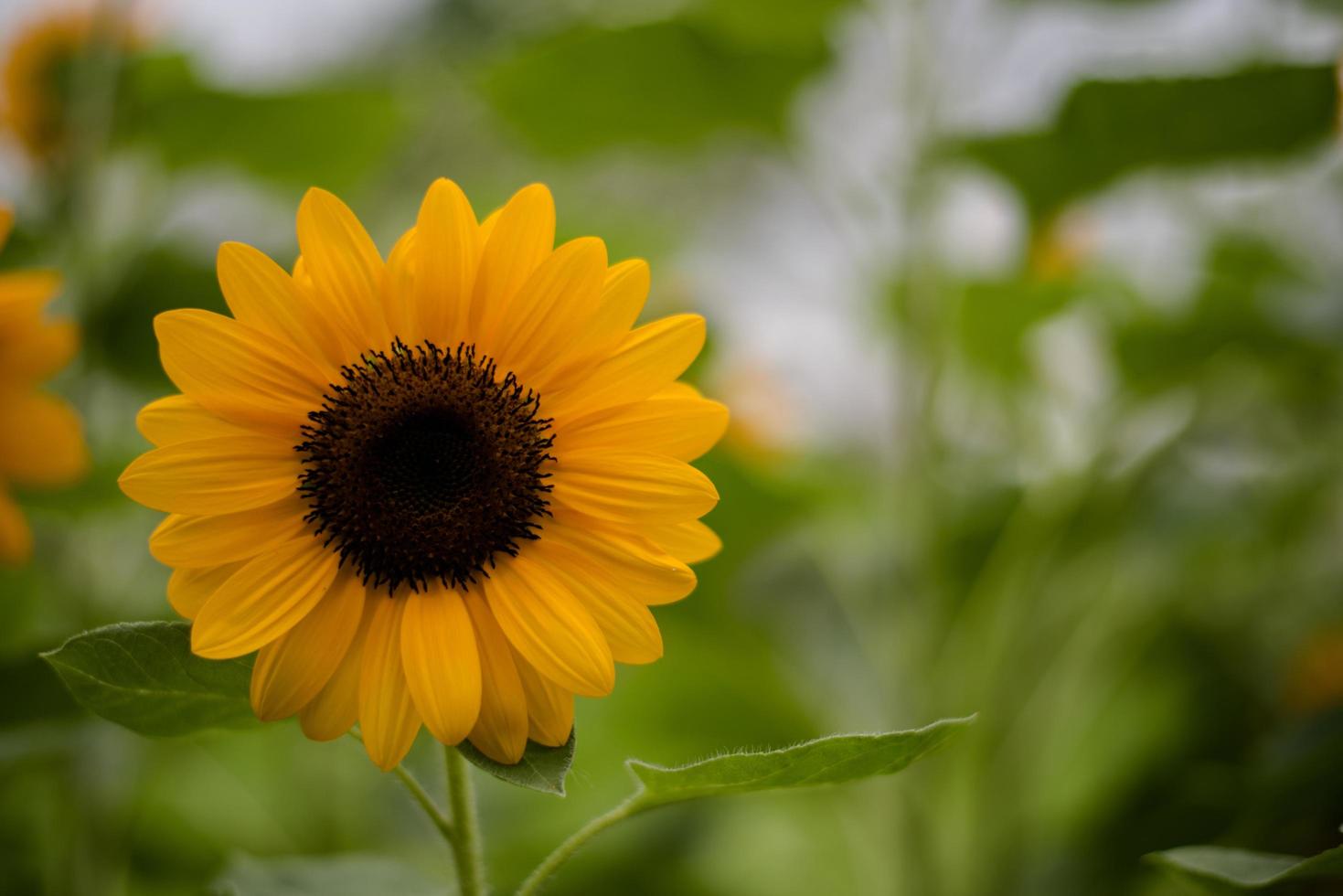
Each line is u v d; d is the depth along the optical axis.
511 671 0.90
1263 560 1.47
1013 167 1.17
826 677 1.41
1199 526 1.41
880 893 1.24
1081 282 1.28
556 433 0.92
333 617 0.90
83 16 1.19
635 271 0.91
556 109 1.32
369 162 1.29
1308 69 1.11
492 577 0.91
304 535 0.91
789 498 1.20
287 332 0.90
